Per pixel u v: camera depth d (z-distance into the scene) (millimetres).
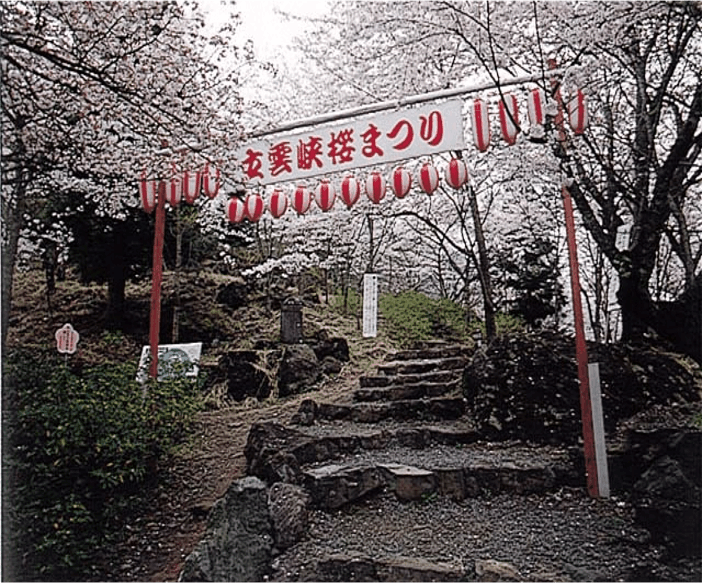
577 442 5148
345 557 3547
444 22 5230
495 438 5453
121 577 4012
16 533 3621
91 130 5059
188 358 6438
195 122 4793
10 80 4199
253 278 10711
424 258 11758
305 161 4918
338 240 9977
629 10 4230
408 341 9805
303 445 4992
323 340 8992
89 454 4156
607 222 5094
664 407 5352
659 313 4672
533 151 6203
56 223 7500
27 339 7730
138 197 6602
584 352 4520
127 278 8820
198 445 5984
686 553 3387
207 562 3635
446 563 3471
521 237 9562
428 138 4613
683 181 5094
